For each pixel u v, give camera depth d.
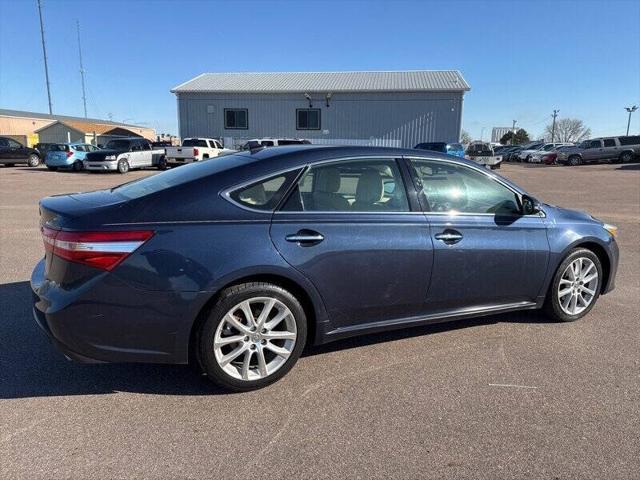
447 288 3.81
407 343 4.04
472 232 3.85
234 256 3.05
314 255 3.28
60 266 2.93
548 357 3.81
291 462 2.58
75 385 3.31
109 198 3.29
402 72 34.53
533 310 4.80
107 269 2.88
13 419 2.90
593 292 4.61
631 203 13.62
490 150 31.22
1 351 3.75
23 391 3.22
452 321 4.08
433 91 29.73
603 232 4.60
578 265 4.47
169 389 3.28
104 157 23.09
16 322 4.29
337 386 3.35
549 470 2.54
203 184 3.17
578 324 4.49
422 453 2.66
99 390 3.25
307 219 3.31
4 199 12.93
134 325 2.96
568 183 20.16
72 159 24.69
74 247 2.86
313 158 3.45
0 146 26.95
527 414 3.04
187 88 31.83
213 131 32.34
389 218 3.56
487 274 3.95
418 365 3.67
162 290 2.95
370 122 30.84
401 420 2.96
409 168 3.73
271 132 31.92
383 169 3.64
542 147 43.78
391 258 3.53
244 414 3.01
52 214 3.10
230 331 3.18
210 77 34.88
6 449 2.63
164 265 2.95
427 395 3.25
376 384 3.38
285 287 3.30
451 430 2.87
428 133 30.45
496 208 4.05
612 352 3.91
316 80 33.00
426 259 3.65
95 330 2.91
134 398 3.16
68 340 2.91
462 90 29.50
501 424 2.93
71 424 2.87
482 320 4.55
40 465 2.51
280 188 3.30
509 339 4.14
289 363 3.35
